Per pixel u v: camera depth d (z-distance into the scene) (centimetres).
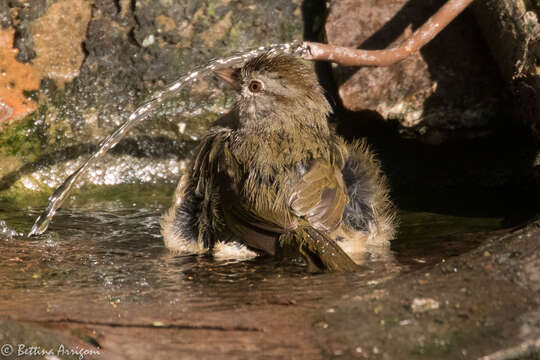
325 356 568
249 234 952
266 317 663
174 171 1384
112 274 873
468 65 1251
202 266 914
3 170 1312
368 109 1267
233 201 959
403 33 1316
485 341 571
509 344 562
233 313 682
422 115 1229
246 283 812
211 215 1007
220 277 851
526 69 1071
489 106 1208
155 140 1386
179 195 1047
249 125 1026
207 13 1426
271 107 1019
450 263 748
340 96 1298
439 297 661
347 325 624
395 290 695
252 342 603
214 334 625
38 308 713
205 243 1014
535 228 830
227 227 988
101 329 644
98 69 1395
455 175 1295
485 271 712
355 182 1049
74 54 1399
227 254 985
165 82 1401
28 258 949
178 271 888
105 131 1373
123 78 1401
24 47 1380
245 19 1438
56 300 748
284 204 926
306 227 921
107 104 1386
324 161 979
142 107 1036
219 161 1003
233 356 577
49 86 1375
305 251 900
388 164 1326
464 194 1262
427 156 1305
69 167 1349
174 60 1407
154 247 1025
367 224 1030
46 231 1095
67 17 1408
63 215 1192
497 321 601
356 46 1322
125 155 1375
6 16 1394
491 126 1217
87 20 1417
